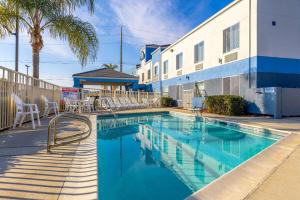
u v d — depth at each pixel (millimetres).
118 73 28594
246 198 2986
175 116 16422
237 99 13898
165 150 6879
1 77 7676
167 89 27438
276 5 13961
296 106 12898
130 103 20891
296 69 14352
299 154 4938
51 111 14469
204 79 19219
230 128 10852
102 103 18547
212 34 18031
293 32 14297
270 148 5500
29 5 11547
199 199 2998
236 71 15281
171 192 3883
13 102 8781
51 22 12688
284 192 3145
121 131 10391
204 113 15766
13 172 3842
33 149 5340
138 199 3611
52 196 3012
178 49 24453
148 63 35562
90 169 4020
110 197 3703
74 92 17703
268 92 12750
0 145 5711
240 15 14883
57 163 4340
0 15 11344
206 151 6805
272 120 11297
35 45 12625
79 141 6281
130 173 4785
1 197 2957
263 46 13680
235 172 3936
